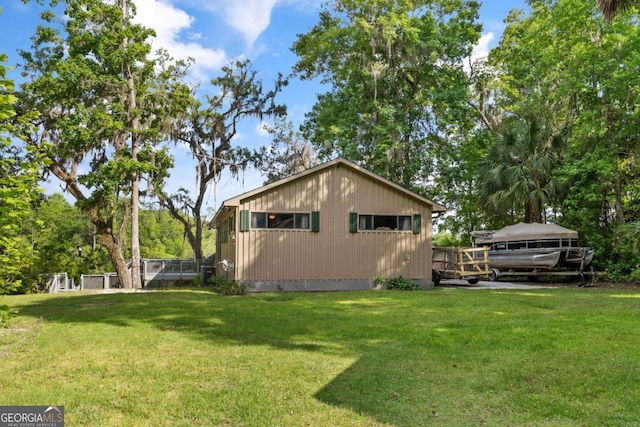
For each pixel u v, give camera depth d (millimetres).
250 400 4379
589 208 21141
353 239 17141
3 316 5641
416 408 4234
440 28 25438
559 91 20641
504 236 21062
